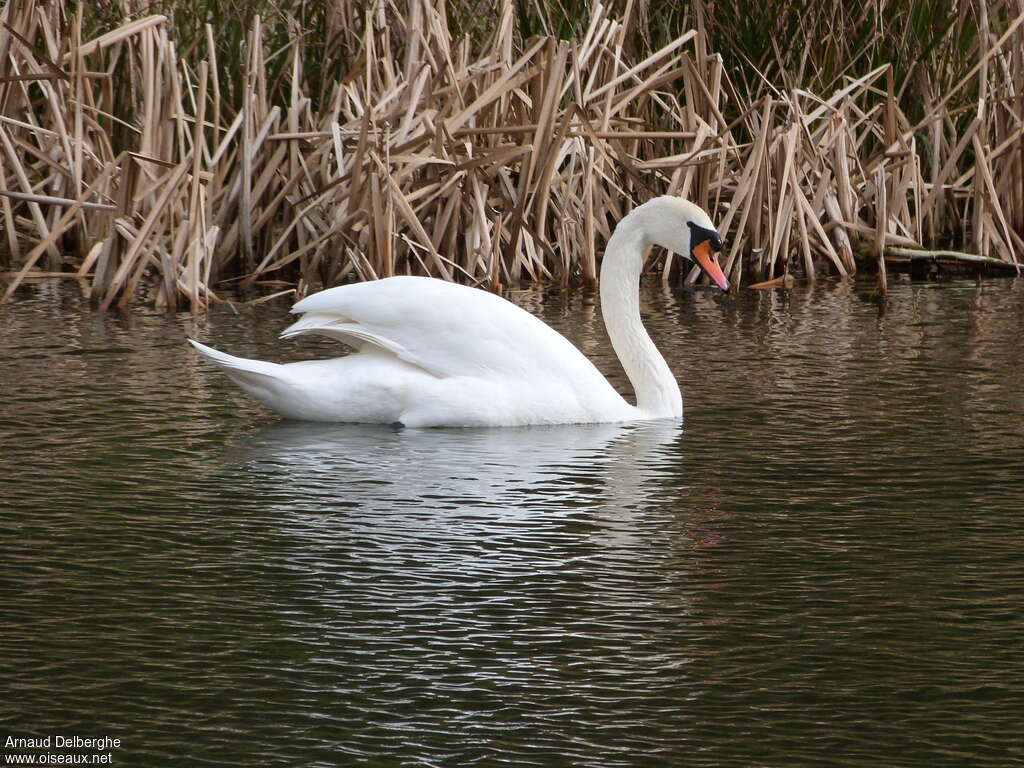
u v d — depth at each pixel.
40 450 11.25
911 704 7.11
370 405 12.31
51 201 18.61
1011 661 7.59
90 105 20.23
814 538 9.46
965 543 9.35
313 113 21.94
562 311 17.95
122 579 8.59
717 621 8.08
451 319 12.34
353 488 10.44
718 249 13.28
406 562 8.92
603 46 20.48
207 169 19.58
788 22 22.73
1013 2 22.55
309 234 20.47
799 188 20.92
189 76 21.25
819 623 8.06
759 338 16.42
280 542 9.27
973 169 23.58
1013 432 12.09
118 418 12.28
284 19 21.69
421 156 19.36
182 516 9.74
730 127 21.23
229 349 15.20
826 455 11.45
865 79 22.22
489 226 20.34
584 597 8.41
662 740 6.73
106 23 20.97
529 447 11.70
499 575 8.73
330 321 12.50
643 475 10.91
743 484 10.67
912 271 22.16
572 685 7.28
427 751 6.62
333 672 7.39
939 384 13.93
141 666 7.44
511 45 20.80
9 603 8.21
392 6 20.92
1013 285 20.61
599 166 21.09
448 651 7.65
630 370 13.06
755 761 6.56
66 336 15.73
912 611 8.23
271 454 11.30
